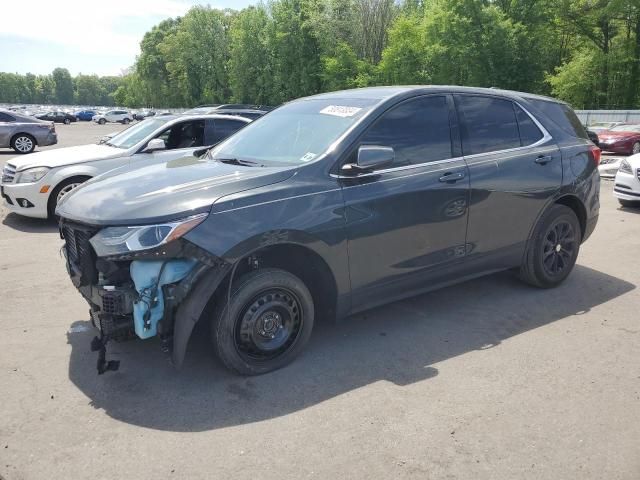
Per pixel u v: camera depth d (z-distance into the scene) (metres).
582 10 39.19
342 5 48.06
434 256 4.28
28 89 177.12
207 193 3.38
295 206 3.51
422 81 40.28
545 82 40.50
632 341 4.16
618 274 5.80
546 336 4.25
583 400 3.32
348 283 3.84
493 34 36.75
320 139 3.96
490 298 5.07
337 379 3.58
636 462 2.75
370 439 2.94
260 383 3.53
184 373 3.65
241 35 58.03
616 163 13.48
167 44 80.44
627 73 40.44
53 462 2.75
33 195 7.83
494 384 3.52
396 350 4.01
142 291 3.22
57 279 5.62
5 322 4.50
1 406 3.25
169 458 2.78
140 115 67.69
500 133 4.77
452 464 2.73
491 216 4.58
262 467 2.71
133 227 3.19
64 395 3.38
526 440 2.93
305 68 51.03
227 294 3.39
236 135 4.80
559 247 5.22
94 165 7.99
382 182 3.90
